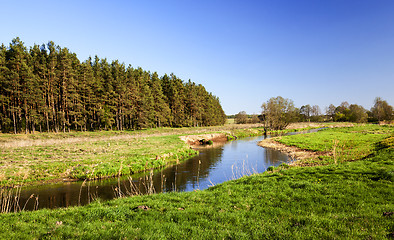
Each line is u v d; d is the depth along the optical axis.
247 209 9.24
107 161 26.03
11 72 53.44
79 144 39.97
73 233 7.41
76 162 25.19
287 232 6.71
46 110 57.41
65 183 20.30
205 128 94.94
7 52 61.28
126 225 8.05
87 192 18.02
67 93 62.44
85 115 68.50
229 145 50.91
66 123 63.62
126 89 78.62
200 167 27.31
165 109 91.12
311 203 9.07
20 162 24.61
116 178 22.30
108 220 8.84
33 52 68.69
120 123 79.06
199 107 106.62
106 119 71.25
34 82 55.69
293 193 10.47
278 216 8.23
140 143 42.84
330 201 9.10
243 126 107.62
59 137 54.72
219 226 7.64
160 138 52.59
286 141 46.06
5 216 9.56
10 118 58.56
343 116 129.75
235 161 30.75
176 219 8.52
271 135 75.81
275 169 20.09
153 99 86.50
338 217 7.52
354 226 6.65
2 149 32.50
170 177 22.83
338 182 11.41
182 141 50.25
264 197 10.48
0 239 6.99
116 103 76.44
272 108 81.19
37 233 7.50
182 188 19.02
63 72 62.59
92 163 25.05
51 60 60.97
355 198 9.07
